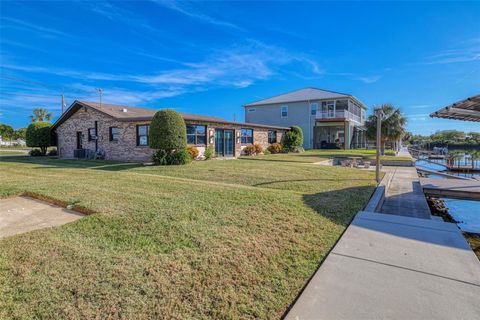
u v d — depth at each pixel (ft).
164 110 42.42
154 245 11.11
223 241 11.44
